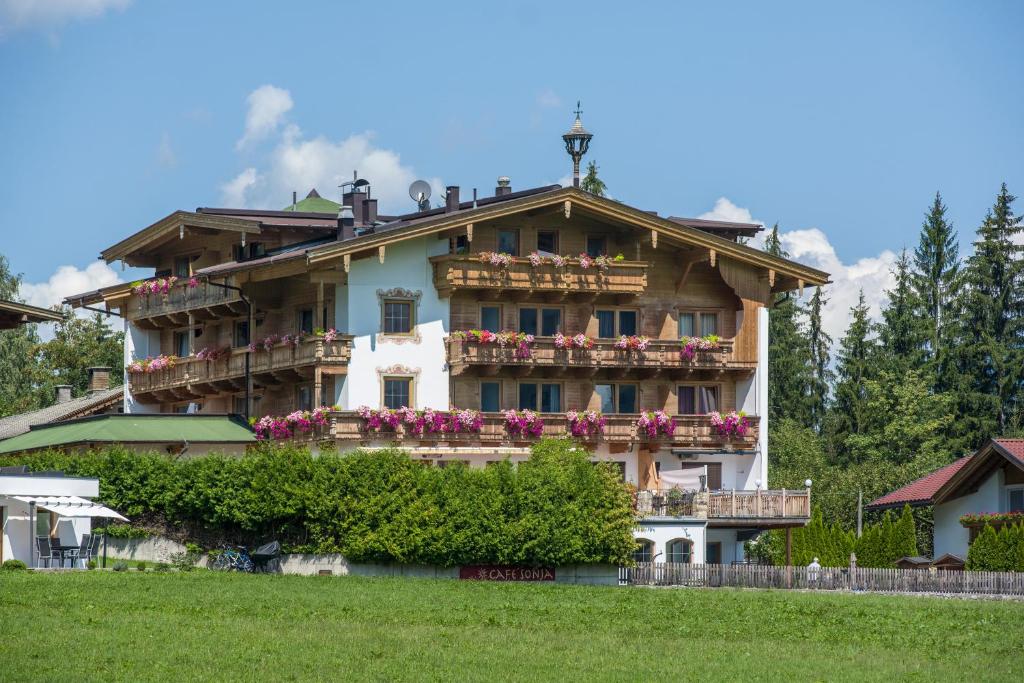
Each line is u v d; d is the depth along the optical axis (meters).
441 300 67.62
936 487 70.69
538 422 67.62
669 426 69.44
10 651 34.44
